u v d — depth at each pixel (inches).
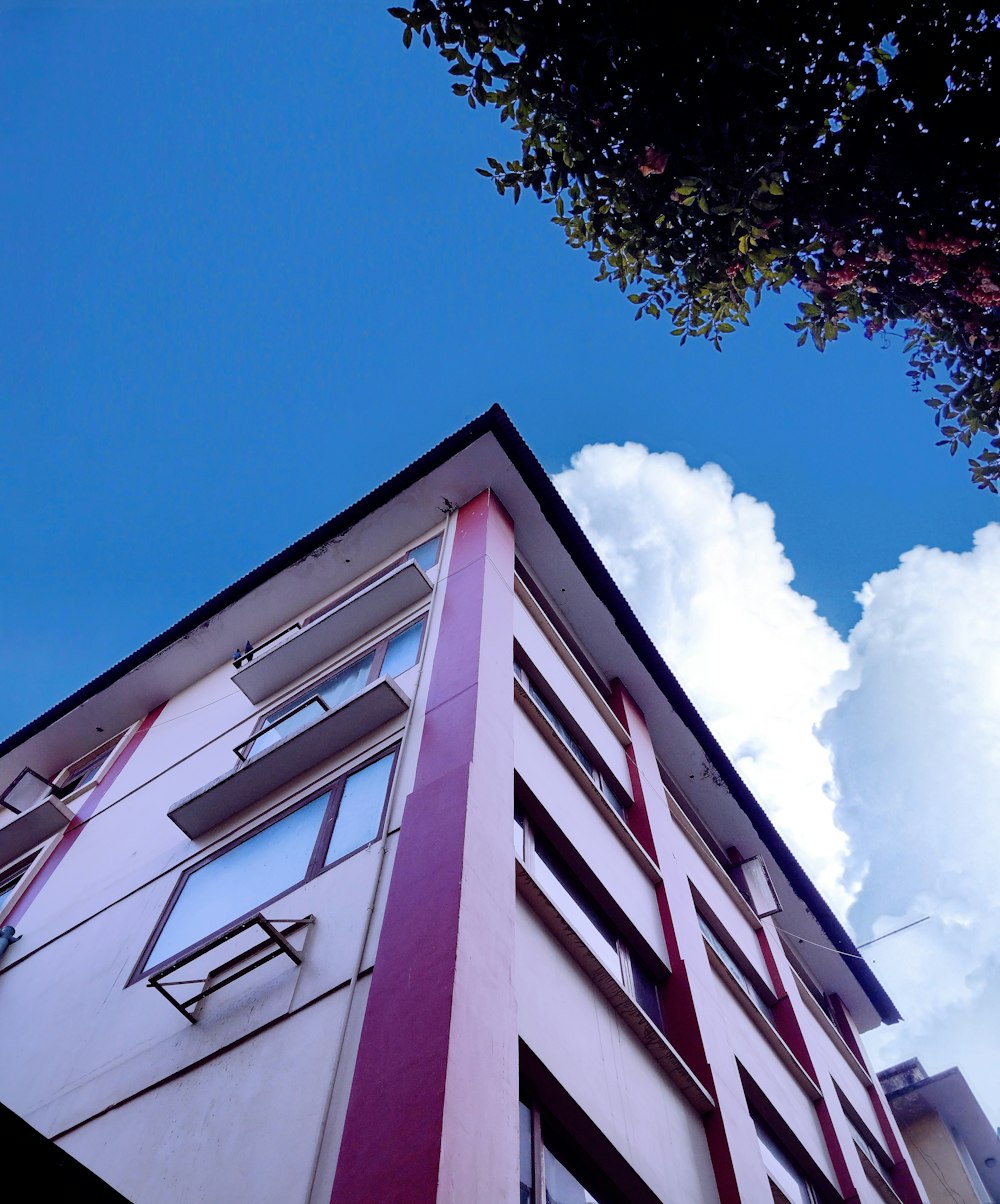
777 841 788.6
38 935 471.2
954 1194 823.1
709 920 618.2
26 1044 380.8
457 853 301.0
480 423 602.2
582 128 277.0
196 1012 323.9
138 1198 259.4
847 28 252.2
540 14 268.2
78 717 716.7
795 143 261.4
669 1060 387.2
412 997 256.2
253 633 684.1
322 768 417.1
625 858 497.4
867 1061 821.9
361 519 635.5
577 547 642.2
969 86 247.8
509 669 450.9
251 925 309.7
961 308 266.1
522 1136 283.6
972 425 278.7
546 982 332.5
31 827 586.6
